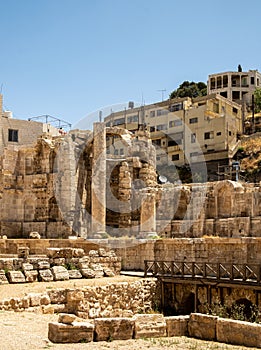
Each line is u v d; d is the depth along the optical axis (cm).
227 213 4697
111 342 1908
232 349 1834
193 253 3966
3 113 7000
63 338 1848
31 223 5081
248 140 8944
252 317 3086
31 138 6919
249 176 7775
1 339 1778
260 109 10838
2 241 4109
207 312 3378
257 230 4225
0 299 2542
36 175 5206
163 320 2086
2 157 5431
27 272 3159
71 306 2831
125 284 3272
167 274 3731
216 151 8394
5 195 5188
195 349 1822
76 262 3572
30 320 2258
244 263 3550
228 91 12119
